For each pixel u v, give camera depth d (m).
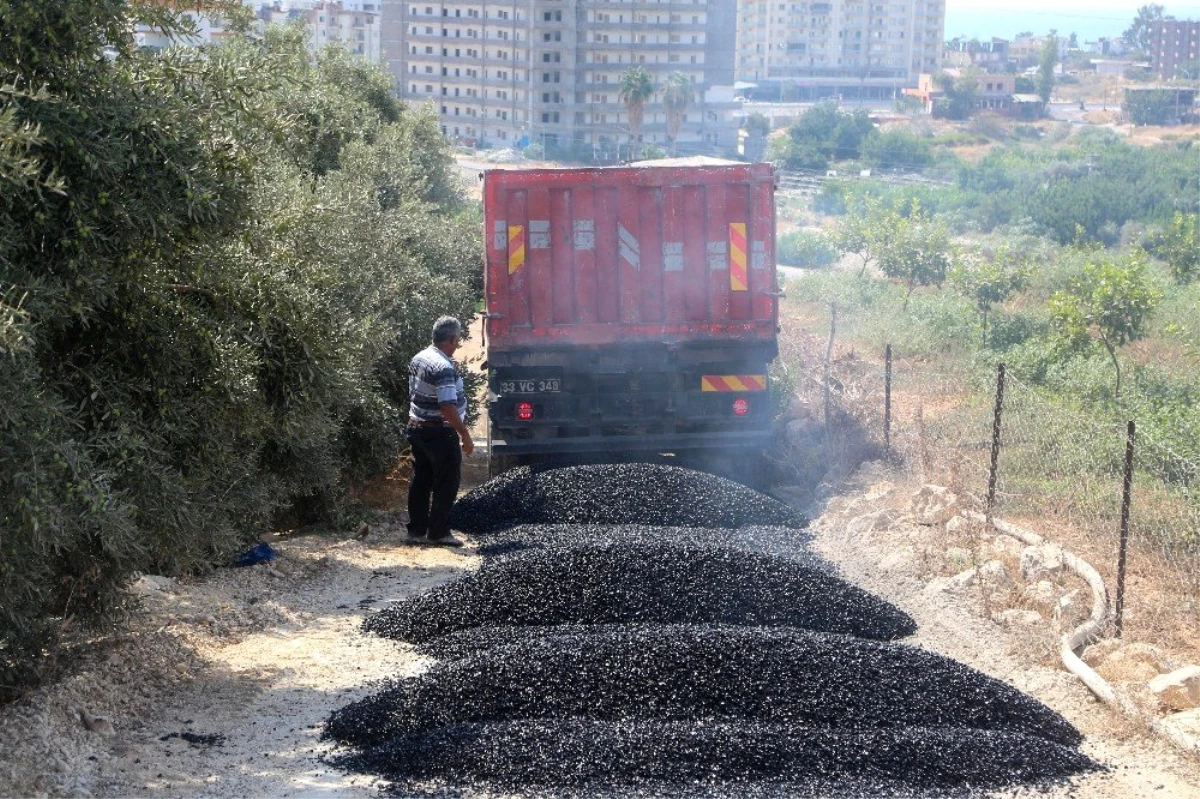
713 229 12.62
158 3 7.11
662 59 124.19
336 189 14.16
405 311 13.95
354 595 9.53
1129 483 8.38
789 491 13.03
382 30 134.50
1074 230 59.53
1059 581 9.38
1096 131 136.12
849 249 33.38
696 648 7.40
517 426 12.77
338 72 28.05
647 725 6.67
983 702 7.09
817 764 6.34
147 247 6.66
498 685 7.12
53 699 6.52
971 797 6.12
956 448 13.11
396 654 8.16
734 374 12.85
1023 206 64.25
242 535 10.01
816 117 108.00
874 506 11.62
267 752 6.54
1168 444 12.42
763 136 119.12
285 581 9.73
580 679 7.18
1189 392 15.92
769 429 13.01
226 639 8.29
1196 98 148.75
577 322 12.60
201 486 7.60
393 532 11.56
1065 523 10.92
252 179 7.18
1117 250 51.69
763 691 7.11
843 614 8.70
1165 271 32.53
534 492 11.93
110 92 6.36
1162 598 9.05
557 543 10.54
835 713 6.98
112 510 5.93
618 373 12.77
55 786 5.75
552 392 12.77
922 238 27.83
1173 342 20.25
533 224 12.49
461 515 11.86
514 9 124.88
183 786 6.03
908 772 6.32
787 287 30.42
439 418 10.76
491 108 129.88
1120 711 7.11
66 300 6.20
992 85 158.50
